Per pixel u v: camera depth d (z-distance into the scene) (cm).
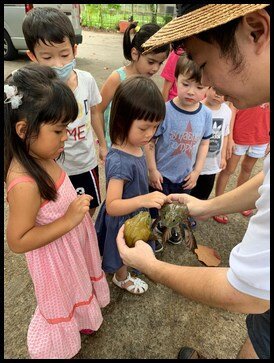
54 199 125
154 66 226
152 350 170
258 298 82
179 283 105
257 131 256
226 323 186
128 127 147
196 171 223
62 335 145
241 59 82
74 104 118
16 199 112
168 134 208
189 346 173
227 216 279
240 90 89
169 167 216
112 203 151
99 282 167
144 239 137
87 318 159
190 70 184
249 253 82
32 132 111
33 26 173
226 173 276
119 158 153
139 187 165
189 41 90
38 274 134
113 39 1061
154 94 143
